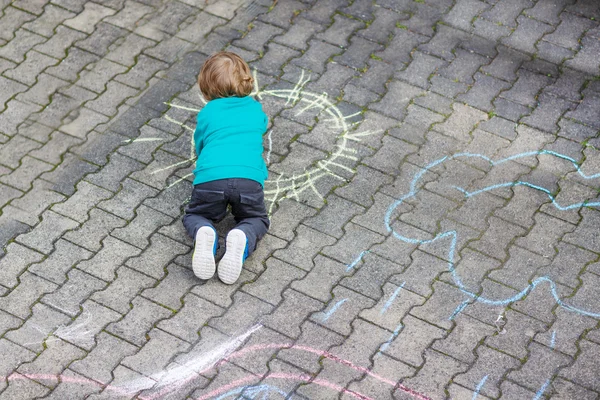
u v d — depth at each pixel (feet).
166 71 16.74
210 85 14.65
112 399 13.33
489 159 15.78
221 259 14.30
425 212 15.16
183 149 15.76
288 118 16.17
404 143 15.92
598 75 16.89
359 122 16.15
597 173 15.67
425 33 17.37
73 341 13.78
